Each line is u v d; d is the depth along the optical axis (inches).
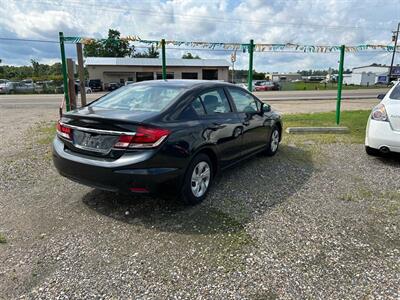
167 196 141.1
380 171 203.3
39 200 152.9
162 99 148.1
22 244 115.8
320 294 92.4
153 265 105.0
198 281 97.6
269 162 220.4
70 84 303.4
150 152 123.9
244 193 164.2
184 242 118.2
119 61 1707.7
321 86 1920.5
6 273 100.0
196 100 154.3
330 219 137.0
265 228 128.7
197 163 146.9
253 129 198.4
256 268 103.7
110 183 127.0
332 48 346.3
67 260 107.0
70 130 138.5
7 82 1379.2
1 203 149.3
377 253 112.8
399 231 128.0
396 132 208.1
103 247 114.7
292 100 907.4
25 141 282.4
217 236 122.5
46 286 94.7
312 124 383.2
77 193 161.3
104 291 93.0
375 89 1726.1
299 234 124.4
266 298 90.8
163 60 302.2
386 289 94.7
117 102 155.4
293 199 157.5
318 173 198.2
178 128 134.7
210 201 154.0
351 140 293.9
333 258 109.5
